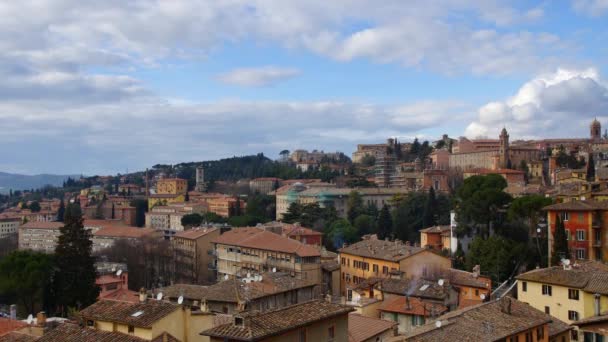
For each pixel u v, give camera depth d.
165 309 60.97
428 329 61.88
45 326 69.12
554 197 161.75
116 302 64.12
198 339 62.91
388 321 76.12
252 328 48.25
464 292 111.06
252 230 189.62
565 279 87.44
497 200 160.00
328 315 54.75
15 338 59.34
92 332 56.09
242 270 165.00
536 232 146.88
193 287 102.94
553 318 73.88
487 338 59.28
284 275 117.62
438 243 184.62
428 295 96.06
